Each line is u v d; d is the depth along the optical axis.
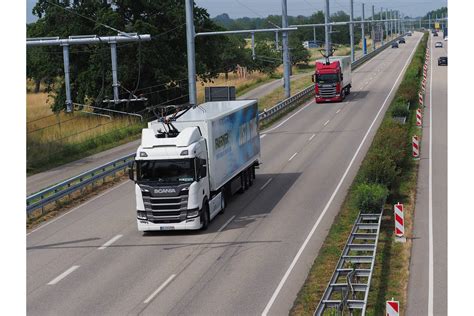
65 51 36.78
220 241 25.69
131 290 20.62
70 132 57.41
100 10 67.50
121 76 66.00
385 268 21.92
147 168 26.72
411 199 31.28
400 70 106.06
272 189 34.62
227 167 30.48
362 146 45.44
